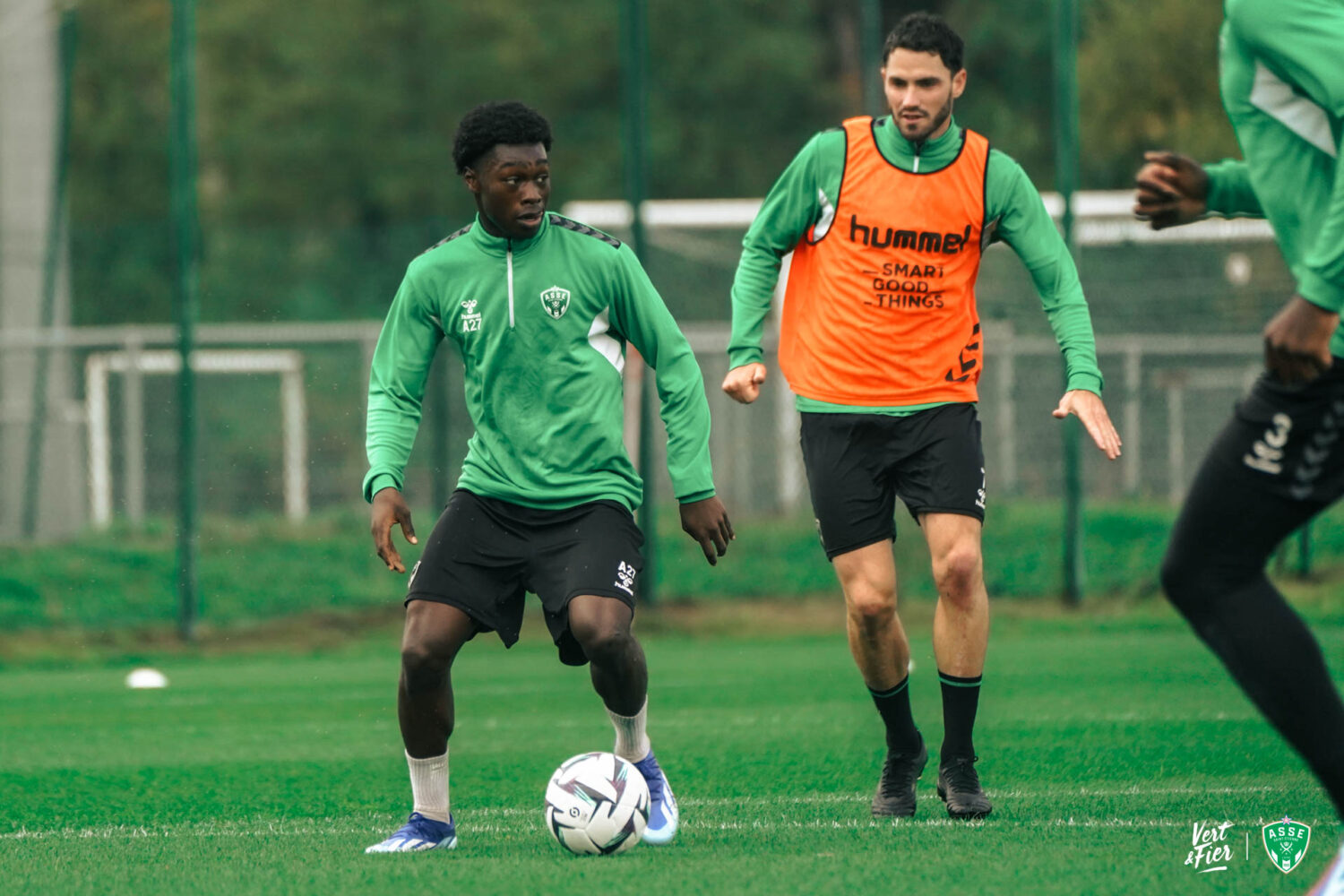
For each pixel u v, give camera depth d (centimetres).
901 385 1867
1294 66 1184
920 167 1880
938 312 1877
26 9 6259
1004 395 5803
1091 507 5672
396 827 1928
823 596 5366
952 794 1823
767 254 1962
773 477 5953
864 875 1442
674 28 11944
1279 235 1264
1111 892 1353
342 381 6100
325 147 12181
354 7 12394
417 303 1711
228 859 1664
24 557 5512
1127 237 5841
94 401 6000
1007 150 10906
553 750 2659
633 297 1691
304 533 5806
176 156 4969
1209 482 1203
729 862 1534
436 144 12231
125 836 1892
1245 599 1198
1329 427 1162
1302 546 5184
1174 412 5766
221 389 6050
